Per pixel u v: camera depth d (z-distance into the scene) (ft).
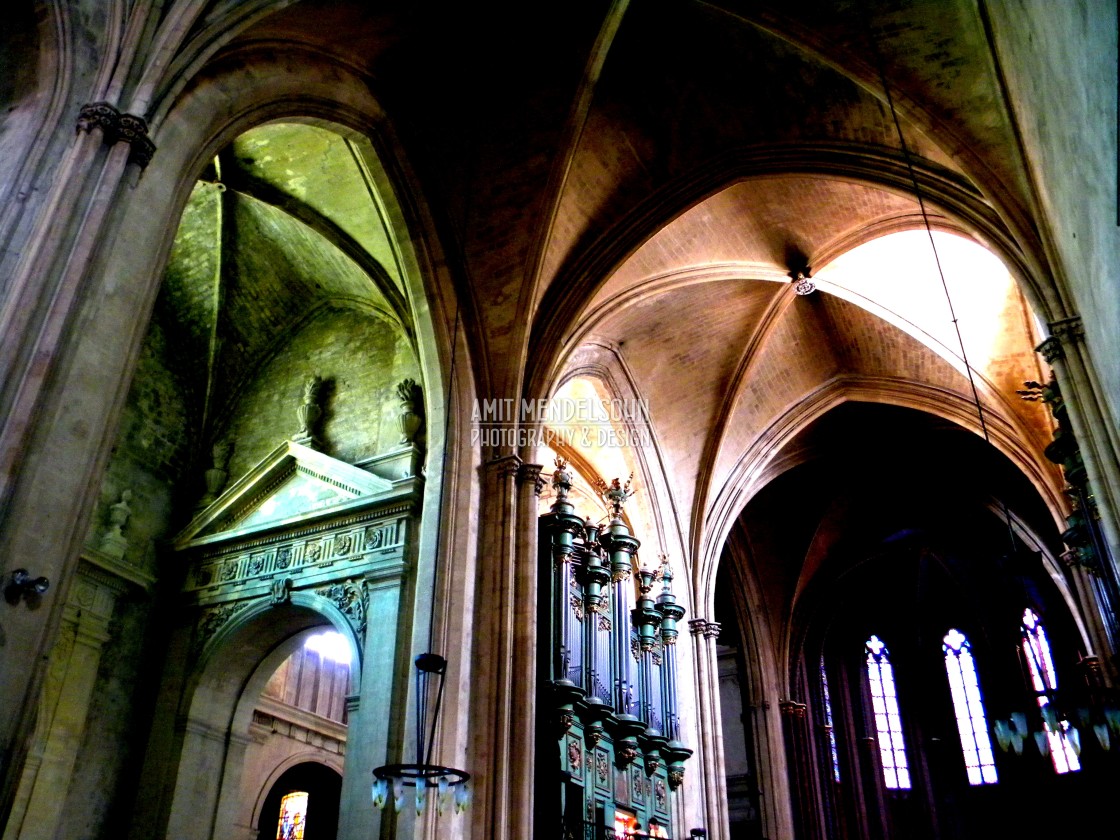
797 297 73.97
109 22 35.01
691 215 62.54
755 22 50.21
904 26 47.98
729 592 106.01
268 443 64.54
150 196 35.06
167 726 55.88
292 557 57.41
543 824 52.34
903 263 68.44
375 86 52.65
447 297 56.03
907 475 98.48
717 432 78.54
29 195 32.04
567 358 59.47
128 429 61.67
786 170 56.85
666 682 69.26
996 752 113.29
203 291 65.92
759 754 98.58
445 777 38.65
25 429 28.40
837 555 110.42
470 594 49.37
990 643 116.67
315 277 66.03
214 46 37.93
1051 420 69.77
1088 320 37.73
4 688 26.58
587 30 51.85
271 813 74.54
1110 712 48.21
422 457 56.44
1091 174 27.99
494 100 55.47
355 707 49.67
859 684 121.80
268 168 57.82
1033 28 31.55
